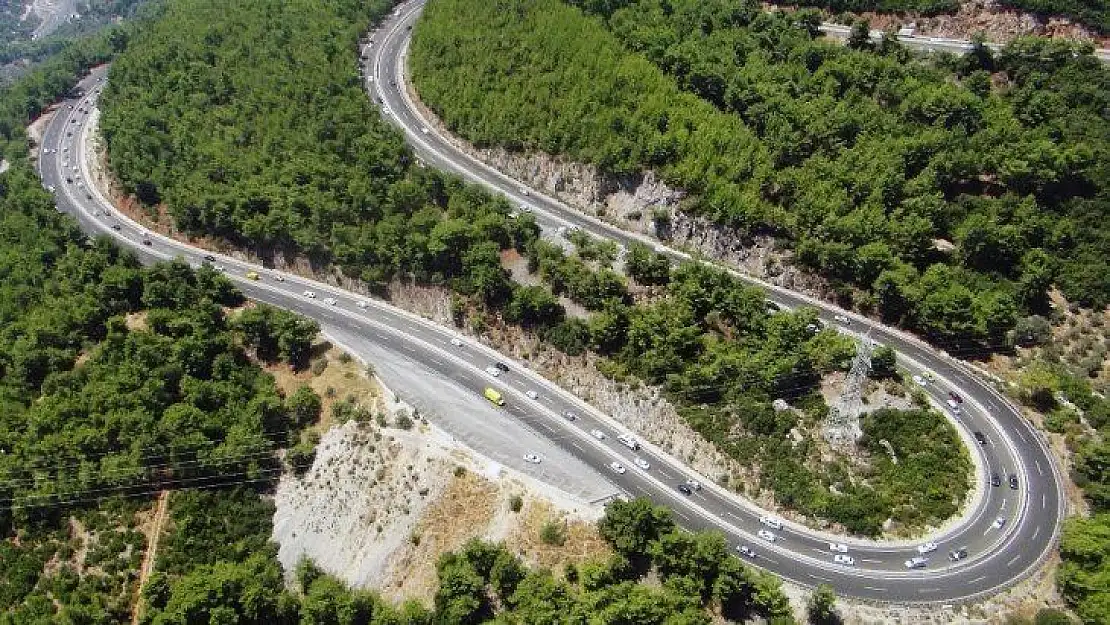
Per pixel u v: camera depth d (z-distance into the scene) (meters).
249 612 171.88
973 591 167.88
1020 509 177.50
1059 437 186.88
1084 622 159.00
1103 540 161.75
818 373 193.62
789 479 182.75
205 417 198.62
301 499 196.12
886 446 184.50
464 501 188.62
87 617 168.88
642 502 173.50
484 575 176.50
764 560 176.00
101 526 184.88
